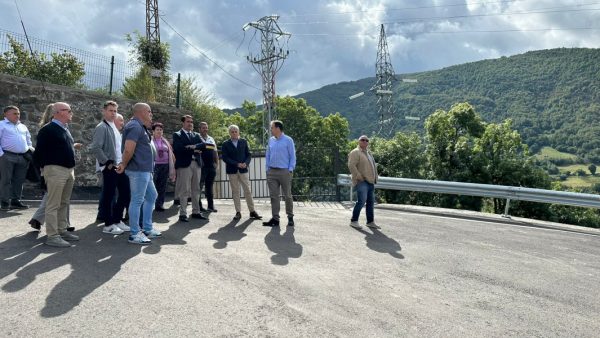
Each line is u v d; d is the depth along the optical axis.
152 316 3.32
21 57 13.84
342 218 8.82
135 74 14.54
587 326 3.82
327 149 12.93
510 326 3.69
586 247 7.20
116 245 5.43
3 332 2.93
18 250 4.95
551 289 4.81
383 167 35.75
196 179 7.80
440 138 36.34
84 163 11.08
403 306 3.95
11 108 7.56
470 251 6.39
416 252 6.12
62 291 3.73
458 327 3.58
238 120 57.19
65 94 10.69
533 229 8.65
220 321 3.31
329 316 3.57
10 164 7.50
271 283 4.29
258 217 8.20
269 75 38.75
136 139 5.45
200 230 6.77
